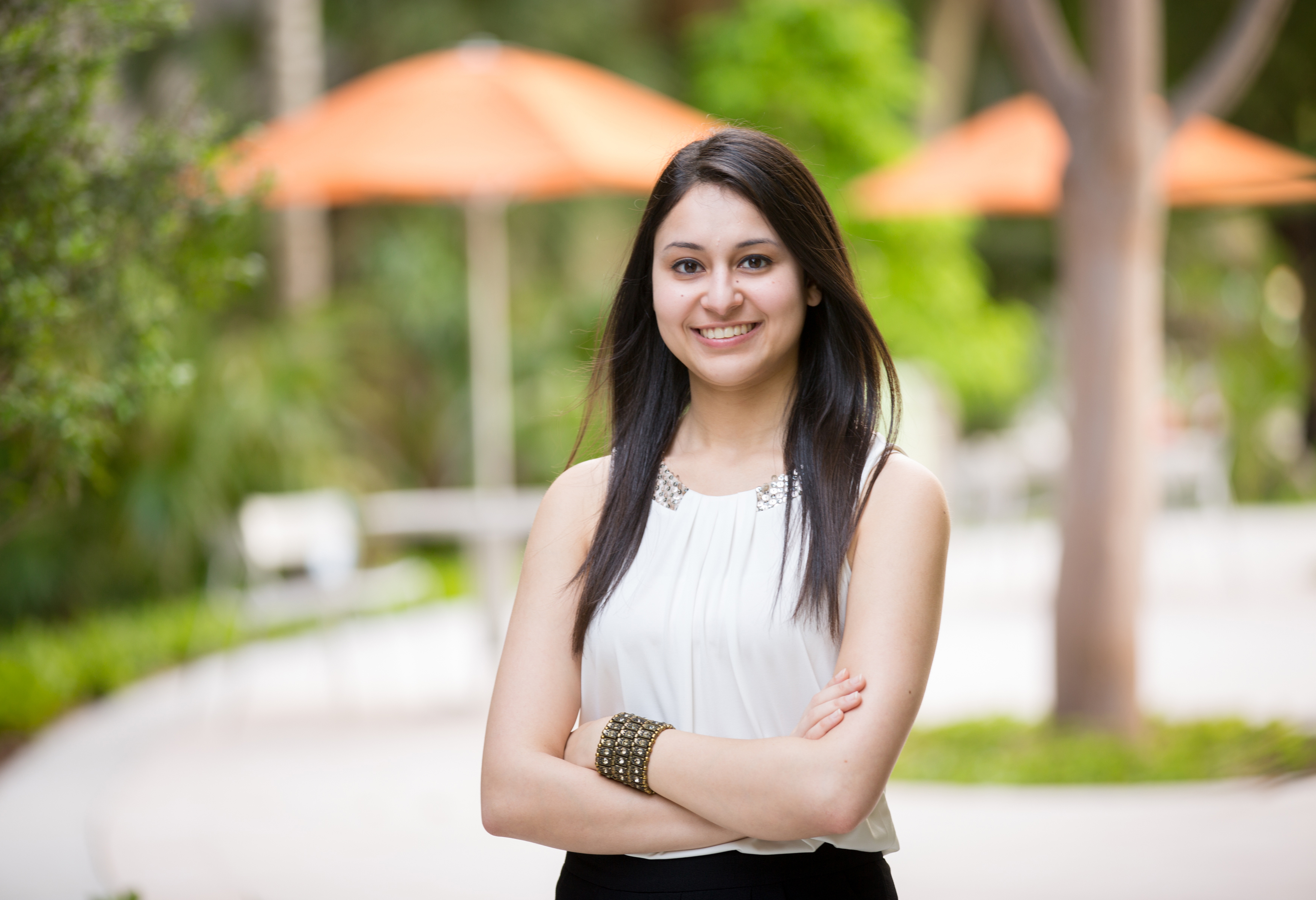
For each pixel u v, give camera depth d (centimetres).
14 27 431
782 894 242
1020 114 958
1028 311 2205
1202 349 2175
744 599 248
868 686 238
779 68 1459
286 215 1454
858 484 251
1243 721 770
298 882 569
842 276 254
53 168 442
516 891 551
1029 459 1630
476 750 789
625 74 1753
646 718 253
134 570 1239
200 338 1277
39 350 450
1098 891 512
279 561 910
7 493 483
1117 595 748
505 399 1566
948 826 608
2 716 911
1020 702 862
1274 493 1911
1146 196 738
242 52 1617
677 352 257
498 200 955
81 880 578
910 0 2044
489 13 1719
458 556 1627
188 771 766
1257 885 509
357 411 1509
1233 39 726
